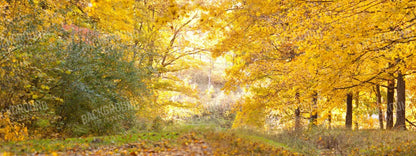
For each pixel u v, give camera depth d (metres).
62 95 9.29
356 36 8.04
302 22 8.97
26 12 10.37
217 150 6.45
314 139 10.09
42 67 8.93
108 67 10.84
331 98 13.64
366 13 7.96
